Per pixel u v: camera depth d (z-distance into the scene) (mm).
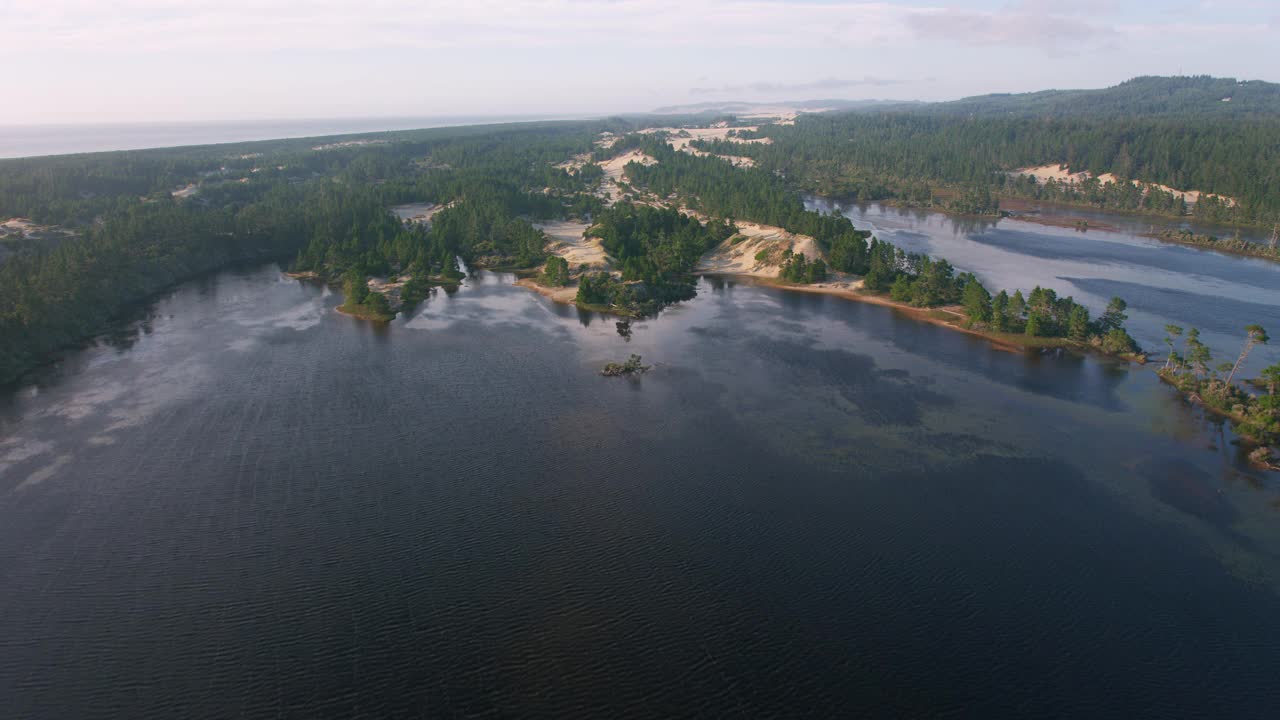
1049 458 104688
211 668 66312
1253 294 197250
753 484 97438
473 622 72125
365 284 183000
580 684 64938
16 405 120312
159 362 141375
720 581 78188
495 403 122938
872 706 62656
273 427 113188
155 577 78062
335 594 75875
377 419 116438
